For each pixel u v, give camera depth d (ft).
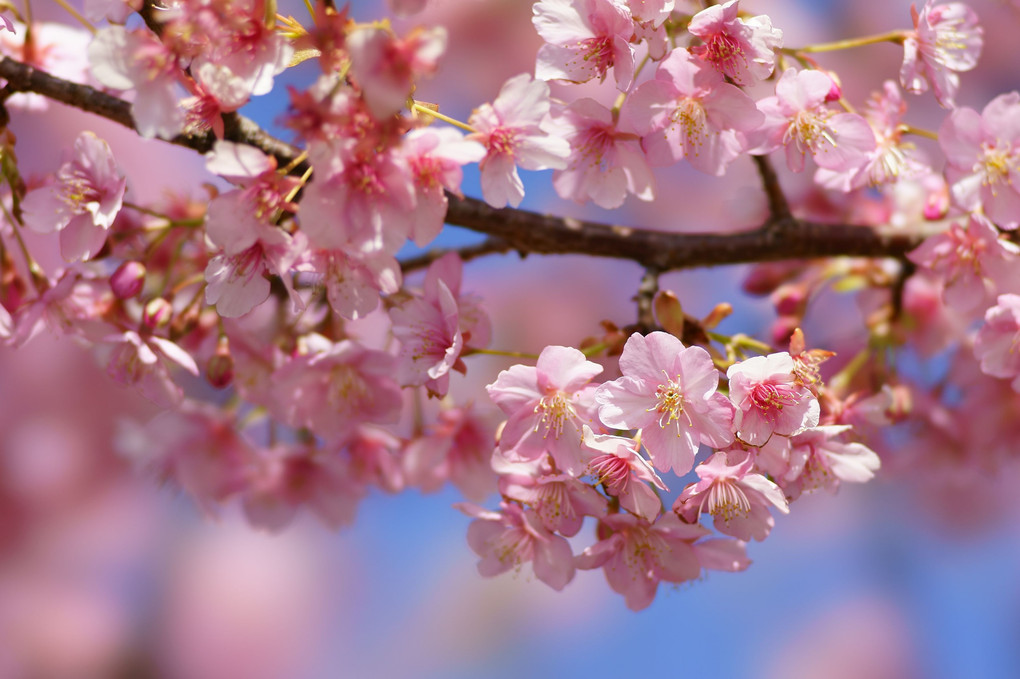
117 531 5.22
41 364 5.04
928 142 4.73
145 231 3.49
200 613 5.40
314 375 3.50
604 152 3.38
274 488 3.74
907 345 3.89
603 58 3.33
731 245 3.54
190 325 3.50
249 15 3.21
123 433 3.75
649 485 3.27
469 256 3.63
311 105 3.15
